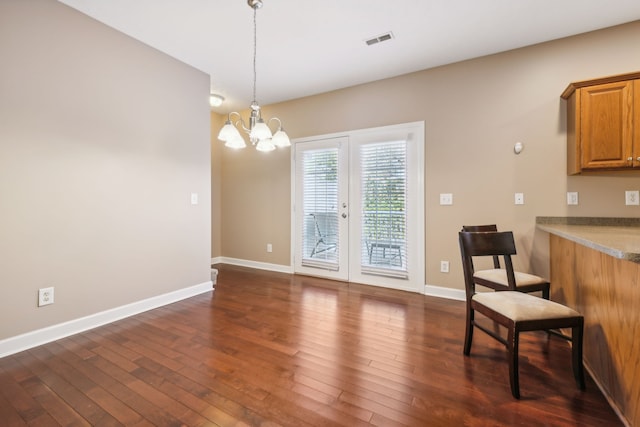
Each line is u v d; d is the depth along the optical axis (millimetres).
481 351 2053
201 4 2260
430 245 3316
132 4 2260
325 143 3990
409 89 3406
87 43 2400
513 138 2896
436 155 3264
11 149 2020
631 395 1354
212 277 3711
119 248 2650
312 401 1547
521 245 2875
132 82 2725
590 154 2393
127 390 1638
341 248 3902
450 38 2709
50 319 2219
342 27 2555
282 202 4395
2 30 1969
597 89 2361
